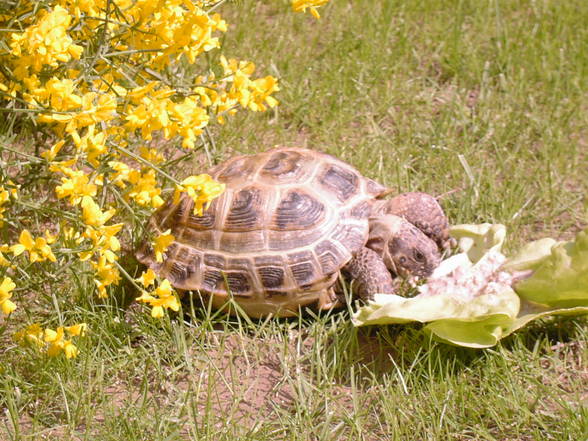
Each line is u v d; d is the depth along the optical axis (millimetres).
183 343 974
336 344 979
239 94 945
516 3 1556
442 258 1068
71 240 911
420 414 917
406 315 956
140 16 917
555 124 1283
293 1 966
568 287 977
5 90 924
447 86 1372
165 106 886
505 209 1143
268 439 909
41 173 1012
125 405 934
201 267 1001
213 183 906
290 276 990
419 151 1233
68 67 957
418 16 1524
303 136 1266
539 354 980
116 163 921
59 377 932
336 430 918
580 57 1401
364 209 1028
